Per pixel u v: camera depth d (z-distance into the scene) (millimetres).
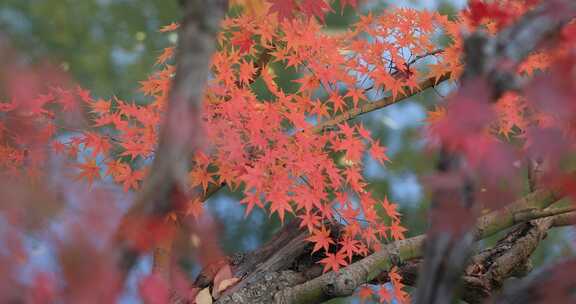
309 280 4105
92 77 10500
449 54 3965
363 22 4062
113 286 1956
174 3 11273
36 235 2012
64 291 1956
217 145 3703
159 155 1941
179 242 2383
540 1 2307
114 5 11164
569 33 1912
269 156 3605
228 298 3959
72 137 3627
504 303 2154
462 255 1924
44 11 10781
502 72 1858
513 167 1741
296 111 3824
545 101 1761
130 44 10992
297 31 3977
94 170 3572
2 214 2002
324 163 3691
